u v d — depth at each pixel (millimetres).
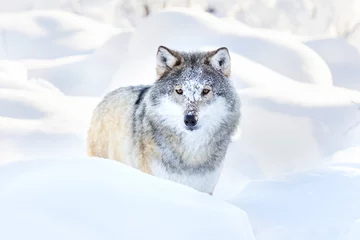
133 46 28859
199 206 7266
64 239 6086
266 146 18062
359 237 8938
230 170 17188
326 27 49125
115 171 7582
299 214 10906
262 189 12648
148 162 12477
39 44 38688
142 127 12547
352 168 13555
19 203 6477
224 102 12375
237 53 26984
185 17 28562
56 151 17375
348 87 30234
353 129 19375
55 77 29688
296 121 19109
